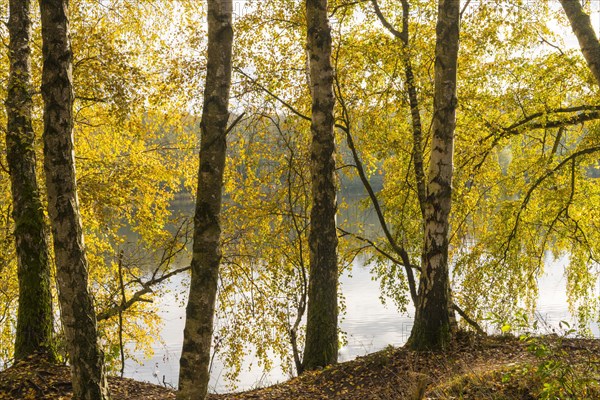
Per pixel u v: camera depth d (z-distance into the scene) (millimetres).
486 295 13969
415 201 14766
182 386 7371
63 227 7188
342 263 15961
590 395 5375
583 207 14602
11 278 13781
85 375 7301
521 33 13266
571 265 15367
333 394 8992
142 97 12586
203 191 7457
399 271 15289
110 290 14055
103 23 13938
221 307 15250
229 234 15219
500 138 13297
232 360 15016
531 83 12914
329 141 10758
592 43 8797
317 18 10594
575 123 12719
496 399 6223
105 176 14141
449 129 9531
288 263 15164
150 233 14859
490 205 14938
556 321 19406
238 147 15086
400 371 8914
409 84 12945
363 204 15406
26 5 10383
